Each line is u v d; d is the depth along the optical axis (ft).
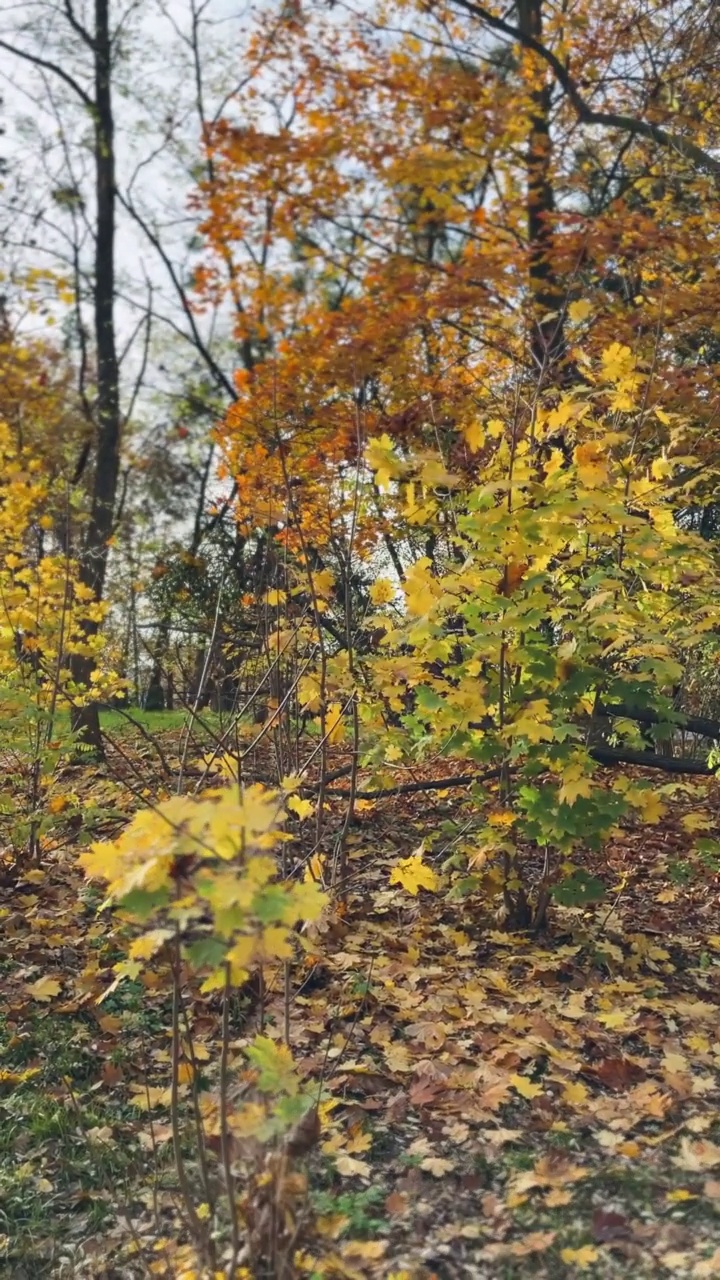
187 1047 11.33
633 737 14.70
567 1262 7.98
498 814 14.60
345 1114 10.32
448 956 14.89
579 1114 10.32
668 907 17.61
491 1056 11.50
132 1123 10.23
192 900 6.26
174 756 22.54
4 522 20.66
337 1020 12.42
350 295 35.50
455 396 24.27
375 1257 7.97
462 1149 9.73
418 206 34.19
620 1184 9.07
